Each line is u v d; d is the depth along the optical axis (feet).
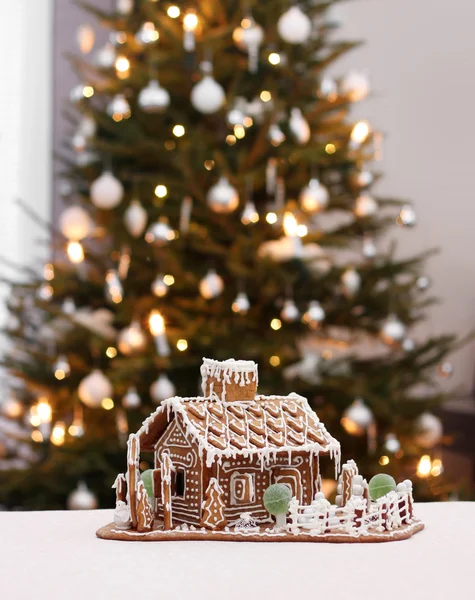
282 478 5.79
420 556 5.07
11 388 14.32
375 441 13.02
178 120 12.92
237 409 5.90
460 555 5.09
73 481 12.50
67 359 12.98
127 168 13.38
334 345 14.03
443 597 4.30
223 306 12.80
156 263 13.04
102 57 13.50
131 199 13.05
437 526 5.88
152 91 12.00
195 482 5.69
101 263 13.44
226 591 4.39
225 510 5.68
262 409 5.96
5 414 13.76
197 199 12.70
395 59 17.95
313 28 14.23
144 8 12.66
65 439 12.48
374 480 5.97
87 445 12.34
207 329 12.39
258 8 12.91
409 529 5.61
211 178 12.46
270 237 12.78
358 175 13.28
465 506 6.58
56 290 13.16
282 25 12.34
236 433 5.73
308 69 13.52
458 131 17.37
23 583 4.55
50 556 5.08
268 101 12.61
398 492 5.82
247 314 12.96
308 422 5.94
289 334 12.81
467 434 15.69
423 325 17.39
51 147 18.22
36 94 18.20
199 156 12.10
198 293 12.94
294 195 13.37
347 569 4.78
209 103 11.94
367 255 13.57
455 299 17.40
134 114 13.19
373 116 18.06
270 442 5.72
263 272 12.22
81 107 13.37
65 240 14.32
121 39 13.73
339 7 17.90
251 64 12.46
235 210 12.73
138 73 12.87
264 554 5.09
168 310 12.71
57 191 18.16
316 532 5.47
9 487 12.65
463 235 17.37
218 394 5.97
